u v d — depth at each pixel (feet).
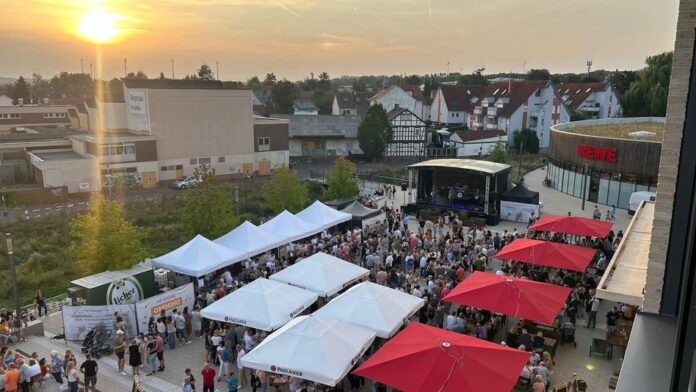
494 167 122.52
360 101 369.50
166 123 183.01
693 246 16.89
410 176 135.85
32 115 290.76
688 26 28.63
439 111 326.24
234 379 49.44
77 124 266.98
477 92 325.62
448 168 124.16
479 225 116.06
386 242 92.48
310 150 246.06
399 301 56.65
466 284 59.52
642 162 127.54
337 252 83.35
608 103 287.89
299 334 46.34
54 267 96.78
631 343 26.13
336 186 131.03
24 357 59.26
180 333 62.39
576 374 47.88
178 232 118.32
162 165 183.73
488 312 62.75
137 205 143.02
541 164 221.05
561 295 56.13
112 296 67.67
